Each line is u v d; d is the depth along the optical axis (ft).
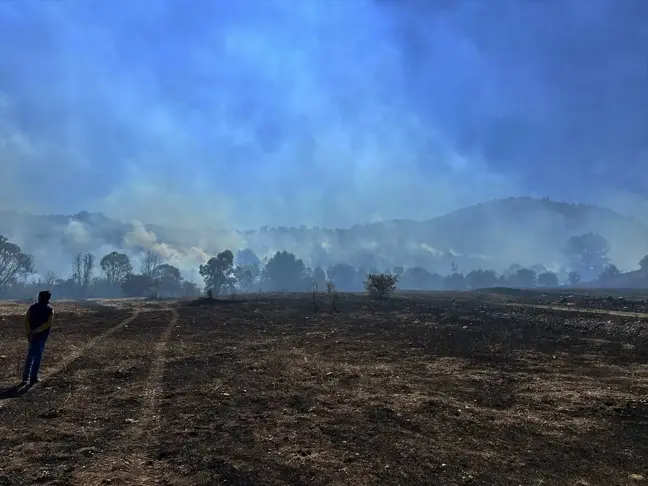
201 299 103.04
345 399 24.84
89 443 18.08
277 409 22.85
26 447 17.48
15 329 56.24
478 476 15.83
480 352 40.83
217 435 19.07
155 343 45.21
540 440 19.38
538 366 35.09
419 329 55.88
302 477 15.26
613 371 33.32
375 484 14.97
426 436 19.52
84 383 28.09
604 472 16.43
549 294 161.27
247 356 37.93
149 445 17.94
